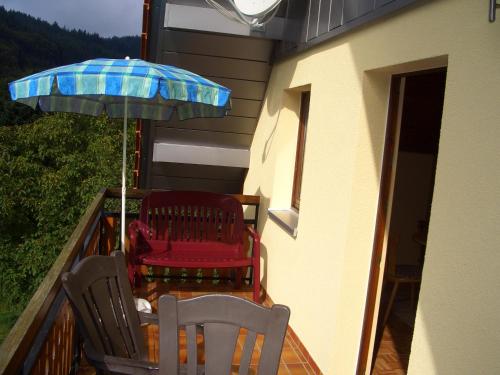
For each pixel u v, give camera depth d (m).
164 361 1.95
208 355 1.94
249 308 1.95
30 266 15.83
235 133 5.62
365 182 2.98
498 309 1.72
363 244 3.04
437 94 4.84
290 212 4.56
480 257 1.82
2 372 1.32
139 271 4.85
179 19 4.39
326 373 3.18
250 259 4.38
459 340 1.91
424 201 5.38
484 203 1.82
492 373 1.73
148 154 5.60
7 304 16.59
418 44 2.32
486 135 1.83
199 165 5.98
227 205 4.79
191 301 1.96
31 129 16.52
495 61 1.81
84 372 3.22
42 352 2.01
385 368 3.48
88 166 16.19
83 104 4.15
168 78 2.91
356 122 2.96
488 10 1.86
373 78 2.90
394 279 3.95
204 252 4.58
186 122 5.42
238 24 4.45
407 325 4.25
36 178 16.41
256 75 5.05
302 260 3.76
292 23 4.24
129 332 2.52
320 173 3.50
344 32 3.11
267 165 4.91
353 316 3.10
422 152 5.30
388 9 2.53
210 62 4.90
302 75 4.01
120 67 2.96
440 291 2.04
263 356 1.92
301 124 4.59
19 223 16.70
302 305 3.71
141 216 4.65
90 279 2.27
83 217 3.33
